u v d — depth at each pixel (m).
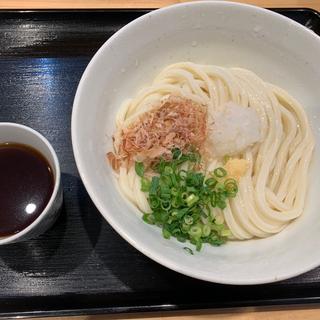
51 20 0.34
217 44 0.31
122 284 0.27
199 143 0.29
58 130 0.31
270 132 0.30
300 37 0.29
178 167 0.28
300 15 0.35
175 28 0.29
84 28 0.34
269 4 0.37
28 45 0.33
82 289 0.27
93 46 0.34
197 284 0.27
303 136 0.30
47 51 0.33
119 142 0.29
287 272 0.23
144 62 0.31
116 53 0.28
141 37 0.29
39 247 0.27
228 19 0.29
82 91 0.26
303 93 0.31
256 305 0.27
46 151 0.27
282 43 0.30
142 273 0.27
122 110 0.30
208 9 0.29
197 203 0.27
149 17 0.28
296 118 0.31
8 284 0.27
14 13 0.34
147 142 0.28
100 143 0.28
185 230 0.26
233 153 0.29
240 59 0.32
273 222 0.28
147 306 0.26
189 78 0.31
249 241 0.28
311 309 0.27
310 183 0.29
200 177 0.27
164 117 0.28
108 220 0.23
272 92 0.31
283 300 0.27
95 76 0.27
